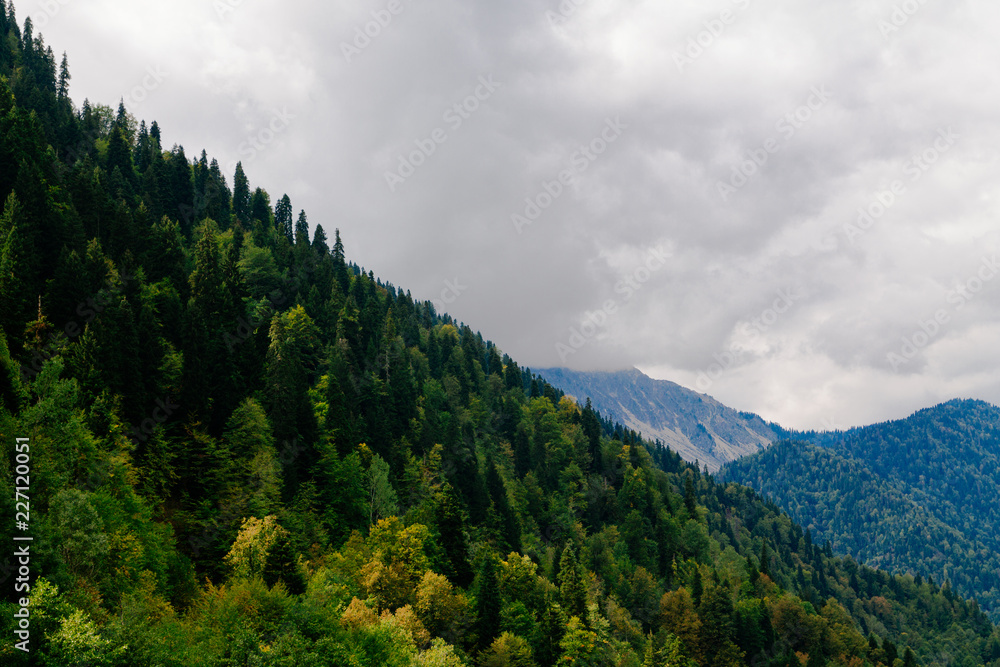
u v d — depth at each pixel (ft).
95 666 151.74
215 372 351.25
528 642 325.62
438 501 373.40
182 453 301.43
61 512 180.34
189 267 481.87
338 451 386.32
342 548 322.75
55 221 351.05
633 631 441.68
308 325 474.49
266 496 301.02
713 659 464.24
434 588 289.74
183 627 194.90
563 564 419.33
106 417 256.73
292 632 201.98
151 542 224.33
